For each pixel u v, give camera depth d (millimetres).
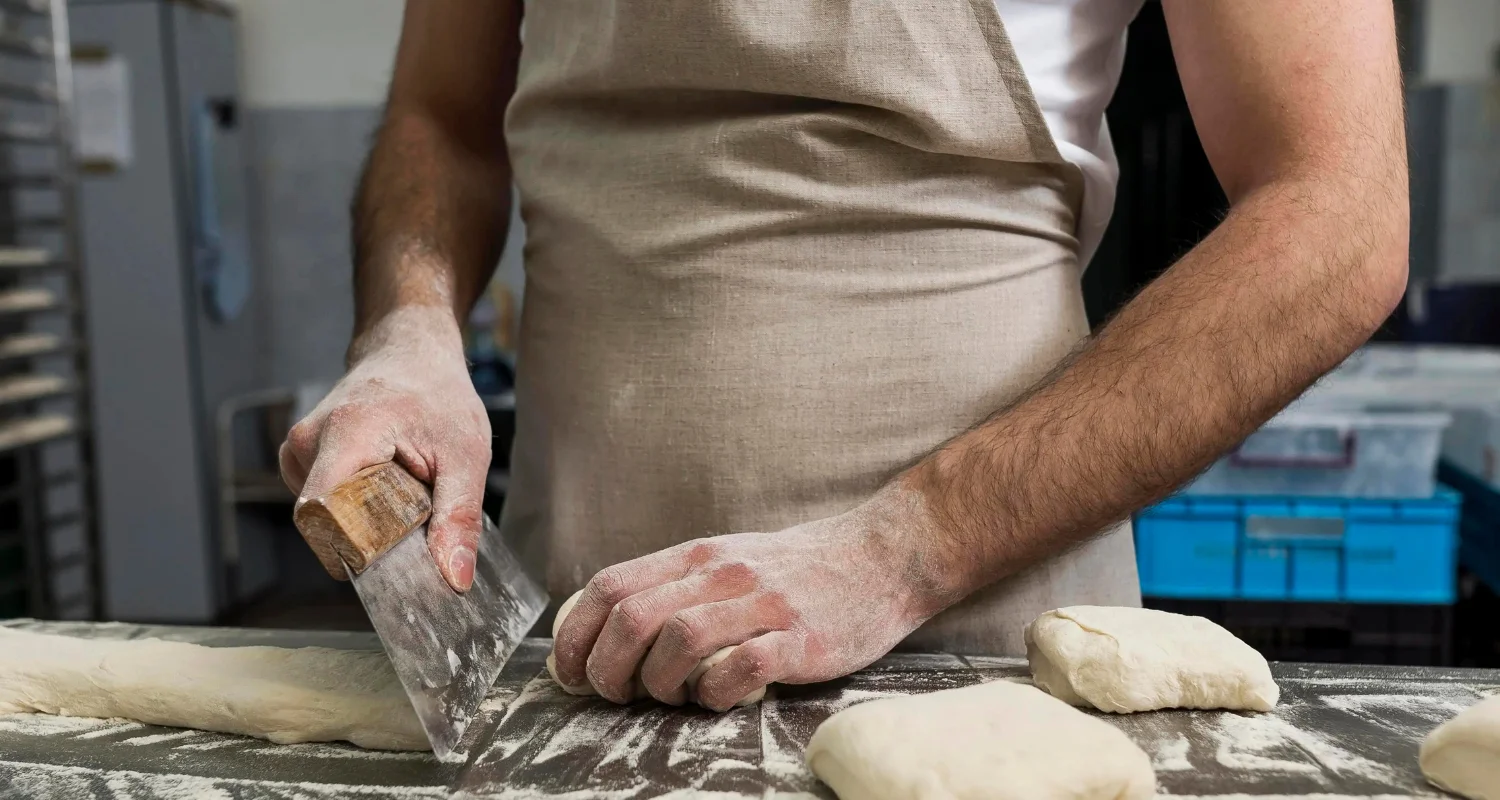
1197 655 709
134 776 636
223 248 3148
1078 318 874
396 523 654
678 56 815
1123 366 712
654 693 680
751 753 645
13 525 2383
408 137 1041
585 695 738
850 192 808
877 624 714
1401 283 703
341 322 3486
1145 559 2143
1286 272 677
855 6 777
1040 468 703
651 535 856
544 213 902
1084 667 705
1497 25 2867
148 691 706
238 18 3361
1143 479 698
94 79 2895
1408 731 680
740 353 823
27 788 620
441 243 966
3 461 2342
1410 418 2041
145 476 3084
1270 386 685
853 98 794
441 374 814
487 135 1102
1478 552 2174
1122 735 604
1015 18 805
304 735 674
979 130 792
